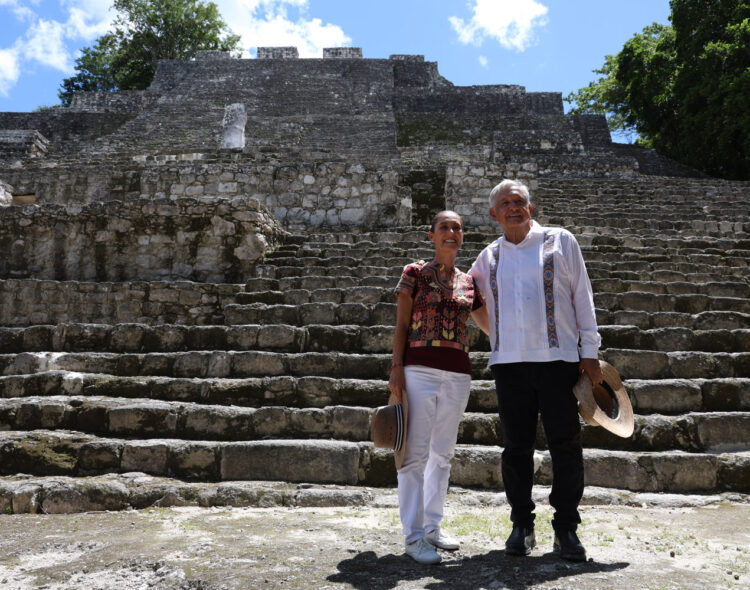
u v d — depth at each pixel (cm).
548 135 2375
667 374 529
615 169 2103
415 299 287
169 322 699
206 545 279
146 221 793
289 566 247
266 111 2908
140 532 309
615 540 288
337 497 373
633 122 3069
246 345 591
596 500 375
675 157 2711
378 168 1191
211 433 453
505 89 3356
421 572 239
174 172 1123
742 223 1093
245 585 226
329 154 1638
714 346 577
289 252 828
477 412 474
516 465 271
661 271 775
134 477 400
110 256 787
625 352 531
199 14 4244
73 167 1380
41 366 555
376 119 2723
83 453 418
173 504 371
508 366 275
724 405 482
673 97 2628
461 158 2247
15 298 707
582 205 1320
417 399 274
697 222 1105
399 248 871
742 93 2184
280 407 460
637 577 230
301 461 407
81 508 363
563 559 253
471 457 405
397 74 3556
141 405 465
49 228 796
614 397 291
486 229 1080
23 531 316
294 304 677
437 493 283
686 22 2462
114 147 2353
